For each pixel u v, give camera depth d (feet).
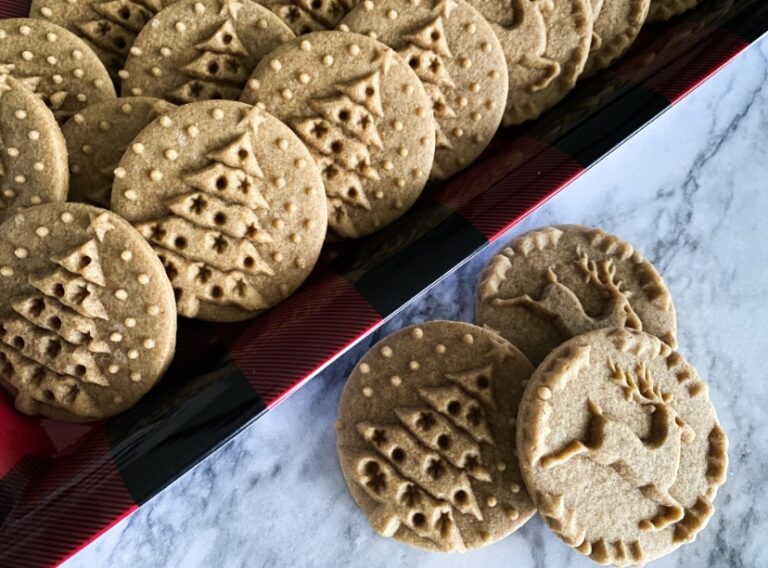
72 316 0.63
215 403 0.65
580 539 0.72
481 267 0.88
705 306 0.93
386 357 0.77
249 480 0.78
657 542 0.76
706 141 1.00
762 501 0.87
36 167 0.64
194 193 0.66
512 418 0.74
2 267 0.62
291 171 0.68
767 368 0.92
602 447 0.71
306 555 0.77
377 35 0.75
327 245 0.79
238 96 0.74
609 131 0.81
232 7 0.72
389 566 0.78
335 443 0.80
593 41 0.88
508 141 0.87
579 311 0.81
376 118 0.73
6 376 0.65
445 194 0.80
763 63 1.05
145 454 0.63
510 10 0.82
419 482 0.73
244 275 0.70
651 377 0.78
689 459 0.78
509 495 0.73
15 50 0.70
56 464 0.68
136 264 0.63
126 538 0.75
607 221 0.94
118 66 0.77
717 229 0.97
